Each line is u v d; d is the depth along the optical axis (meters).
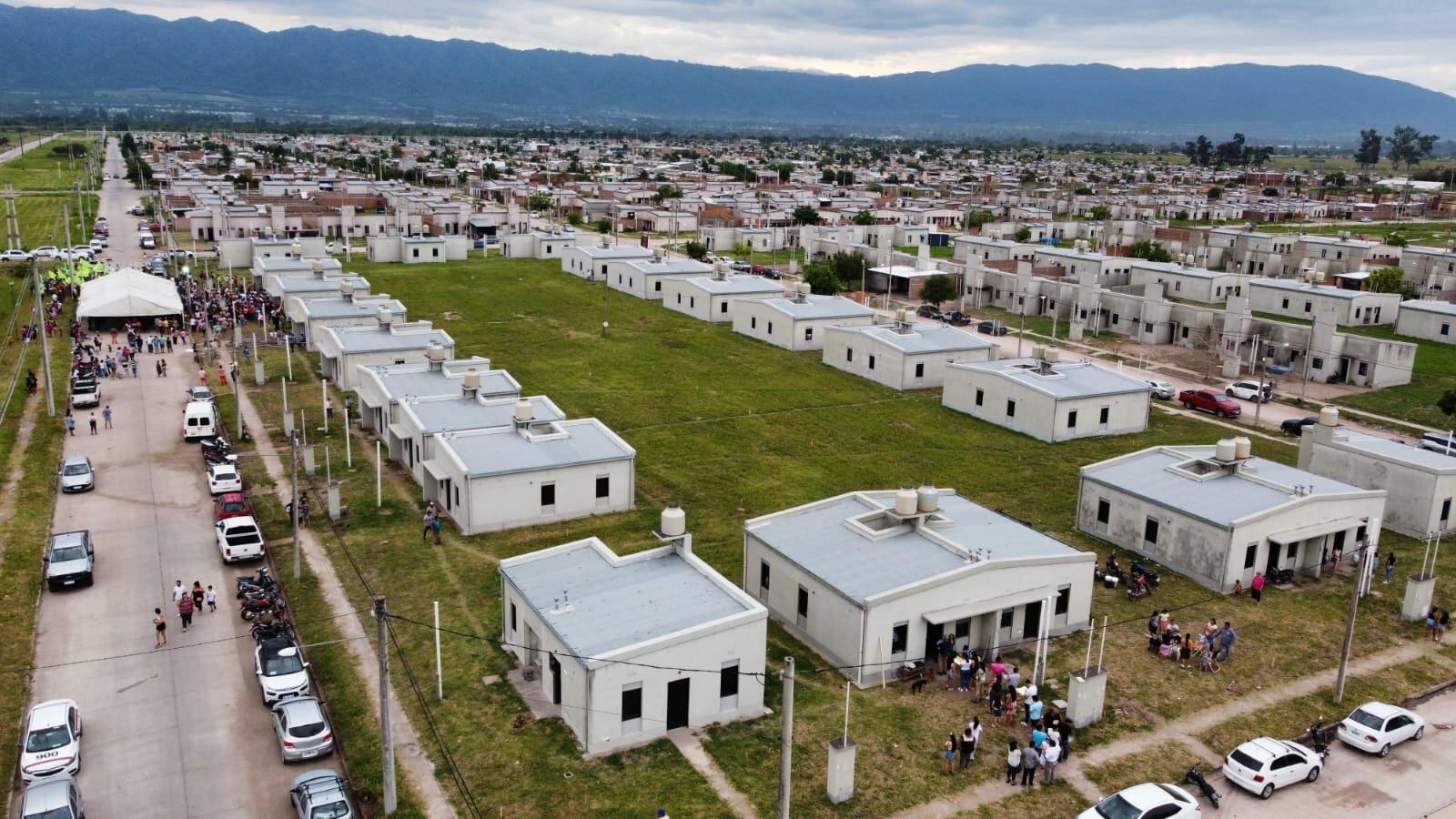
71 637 43.16
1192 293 132.62
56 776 33.28
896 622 41.09
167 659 41.72
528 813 32.34
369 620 44.97
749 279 123.06
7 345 95.69
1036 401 76.19
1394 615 49.00
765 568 46.88
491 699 38.94
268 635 42.94
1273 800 34.62
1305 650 45.12
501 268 149.62
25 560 50.03
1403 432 81.50
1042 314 128.88
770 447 72.56
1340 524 53.38
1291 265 158.25
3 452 65.62
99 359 91.44
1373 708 38.38
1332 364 97.62
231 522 51.84
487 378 71.38
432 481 59.28
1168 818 31.86
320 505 58.84
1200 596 50.09
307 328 95.31
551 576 42.31
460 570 50.38
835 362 96.94
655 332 110.00
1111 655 44.03
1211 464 57.12
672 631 37.50
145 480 62.34
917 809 33.25
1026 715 38.47
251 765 34.97
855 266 140.88
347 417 72.00
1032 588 44.41
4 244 157.38
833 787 33.22
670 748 36.22
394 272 141.88
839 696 40.00
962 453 72.56
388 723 31.55
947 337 93.81
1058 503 62.97
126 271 116.25
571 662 36.12
